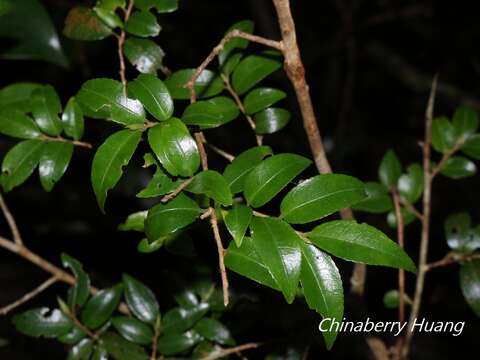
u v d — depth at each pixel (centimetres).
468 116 56
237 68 49
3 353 84
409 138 114
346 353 63
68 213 91
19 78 95
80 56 84
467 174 56
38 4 62
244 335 54
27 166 47
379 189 55
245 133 96
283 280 37
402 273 55
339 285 38
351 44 110
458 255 53
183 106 58
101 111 47
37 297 87
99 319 51
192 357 51
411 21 119
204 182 39
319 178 40
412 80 111
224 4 110
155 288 58
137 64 48
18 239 54
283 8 42
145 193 40
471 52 119
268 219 39
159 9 47
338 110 117
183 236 48
